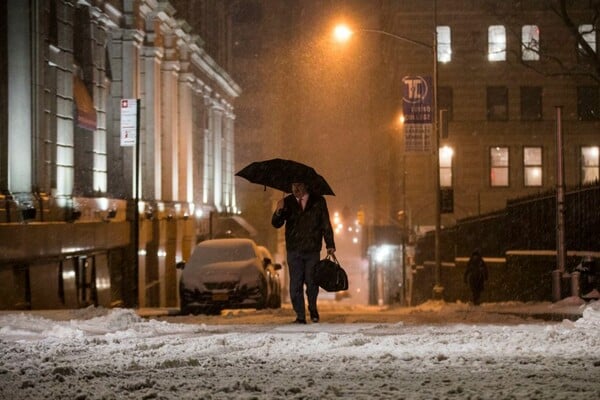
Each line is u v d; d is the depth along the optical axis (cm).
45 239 6203
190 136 11856
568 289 4675
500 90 13100
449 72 13062
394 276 14538
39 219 6328
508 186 13088
